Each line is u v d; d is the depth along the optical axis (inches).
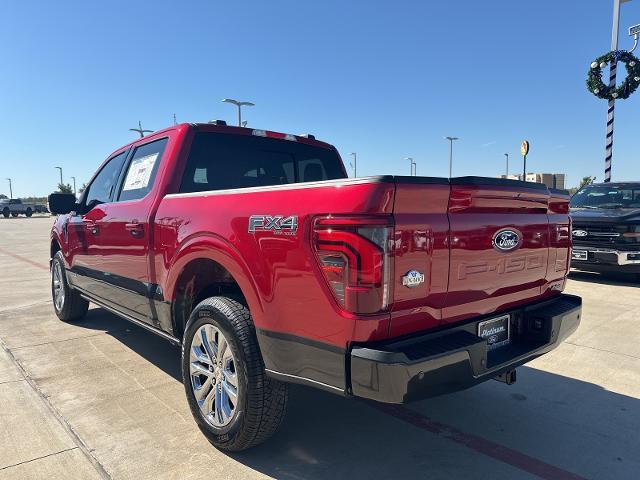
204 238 116.1
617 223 314.2
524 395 148.5
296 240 92.0
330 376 89.8
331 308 87.0
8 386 151.9
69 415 132.2
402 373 82.9
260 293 100.3
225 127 157.4
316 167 184.2
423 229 88.8
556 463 111.0
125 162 176.6
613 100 563.8
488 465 110.1
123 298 163.3
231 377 110.6
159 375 162.2
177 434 122.6
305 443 119.2
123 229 156.9
